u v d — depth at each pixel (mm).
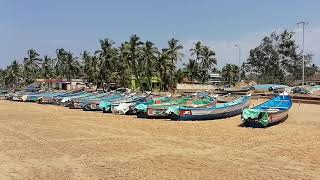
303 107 39062
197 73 105500
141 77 93125
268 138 22812
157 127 28578
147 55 86188
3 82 156125
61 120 34469
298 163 16672
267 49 121625
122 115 38469
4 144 21641
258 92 62000
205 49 105188
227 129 26750
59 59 131250
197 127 28125
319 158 17547
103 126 29719
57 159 17797
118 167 16188
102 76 96438
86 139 23453
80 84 109938
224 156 18297
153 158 17938
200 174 14984
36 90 85500
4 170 15750
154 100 40750
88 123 31891
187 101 38938
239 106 34281
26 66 133375
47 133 26047
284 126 27266
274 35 121125
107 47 95000
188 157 18109
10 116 38594
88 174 15062
